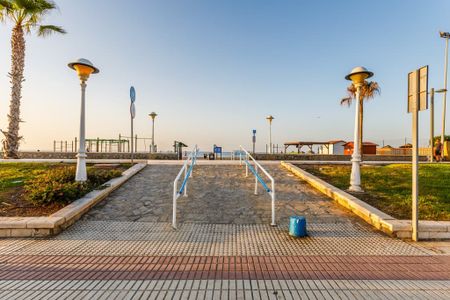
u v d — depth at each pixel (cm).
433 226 538
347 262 424
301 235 542
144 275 376
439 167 1187
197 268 399
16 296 321
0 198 705
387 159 2408
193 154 1007
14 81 1459
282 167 1269
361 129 2433
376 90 2417
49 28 1484
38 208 647
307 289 339
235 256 446
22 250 468
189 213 688
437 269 400
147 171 1127
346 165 1285
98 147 2747
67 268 398
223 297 319
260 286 345
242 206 739
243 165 1291
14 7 1396
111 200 771
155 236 544
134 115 1194
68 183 743
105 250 471
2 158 1500
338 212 698
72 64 811
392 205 695
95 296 321
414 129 542
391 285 351
